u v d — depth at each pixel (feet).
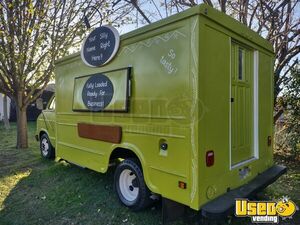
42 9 23.94
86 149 14.42
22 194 14.33
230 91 10.20
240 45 11.37
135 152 11.19
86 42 13.71
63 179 16.34
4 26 23.08
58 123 17.28
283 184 15.85
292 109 20.76
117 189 12.67
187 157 9.11
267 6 23.02
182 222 10.80
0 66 24.90
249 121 12.25
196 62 8.74
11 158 22.44
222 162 9.85
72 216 11.75
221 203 9.16
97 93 13.28
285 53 22.66
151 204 11.71
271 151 13.87
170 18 9.59
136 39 11.02
